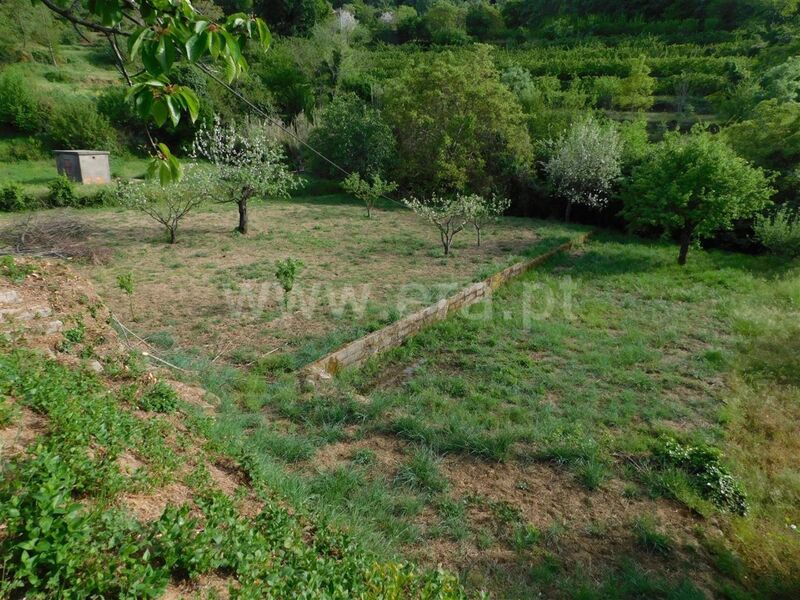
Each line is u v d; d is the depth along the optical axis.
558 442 5.12
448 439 5.04
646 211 13.00
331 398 5.66
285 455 4.55
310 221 16.77
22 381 3.39
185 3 1.69
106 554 2.04
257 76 32.16
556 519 4.14
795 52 28.83
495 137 21.30
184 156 28.11
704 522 4.25
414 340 7.74
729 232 15.30
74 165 20.69
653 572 3.69
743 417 5.96
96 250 10.96
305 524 3.37
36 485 2.07
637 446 5.16
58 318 5.39
